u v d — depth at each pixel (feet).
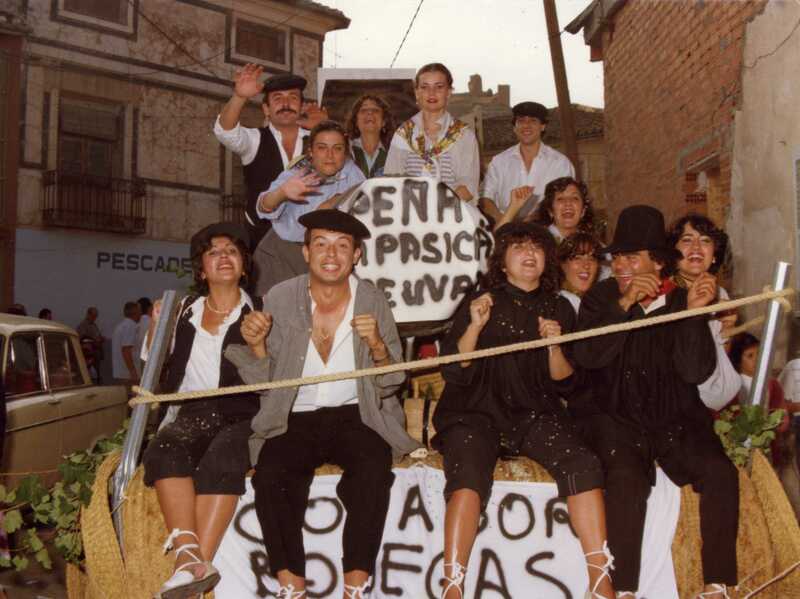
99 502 13.97
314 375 14.24
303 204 18.85
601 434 13.91
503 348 13.46
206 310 15.17
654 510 13.71
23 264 71.82
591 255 17.67
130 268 77.15
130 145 76.89
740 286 32.78
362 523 13.21
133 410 14.30
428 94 21.80
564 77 48.60
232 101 20.54
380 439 13.96
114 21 75.82
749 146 32.35
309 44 87.40
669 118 41.01
